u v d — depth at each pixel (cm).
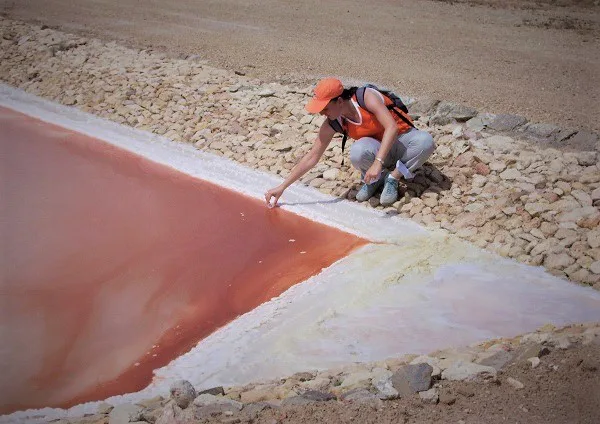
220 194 691
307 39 1155
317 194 675
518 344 448
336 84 580
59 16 1330
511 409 373
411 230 609
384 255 577
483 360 423
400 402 384
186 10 1380
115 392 447
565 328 467
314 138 754
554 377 398
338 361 456
